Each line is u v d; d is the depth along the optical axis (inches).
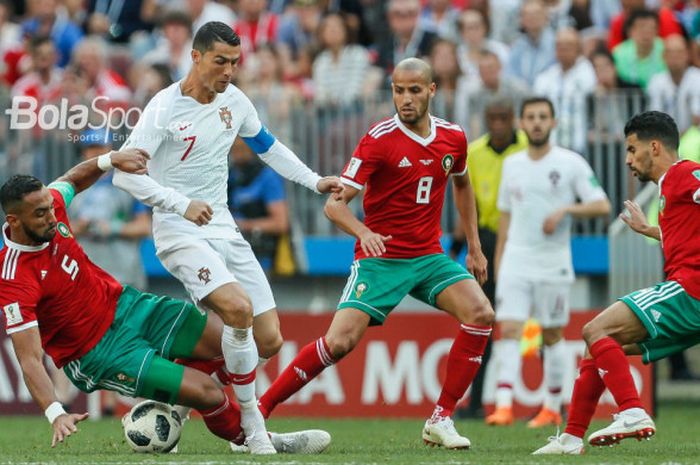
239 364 1087.6
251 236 1899.6
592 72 2005.4
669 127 1095.6
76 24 2400.3
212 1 2433.6
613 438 1056.8
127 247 1899.6
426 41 2158.0
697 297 1070.4
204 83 1112.2
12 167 1969.7
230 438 1120.8
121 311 1097.4
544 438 1370.6
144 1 2411.4
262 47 2119.8
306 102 1945.1
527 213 1579.7
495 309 1689.2
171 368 1078.4
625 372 1061.1
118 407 1793.8
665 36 2096.5
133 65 2260.1
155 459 1036.5
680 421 1643.7
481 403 1710.1
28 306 1034.7
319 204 1969.7
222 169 1147.3
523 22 2114.9
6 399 1804.9
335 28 2150.6
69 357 1080.8
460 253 1786.4
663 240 1099.3
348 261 1961.1
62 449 1212.5
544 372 1630.2
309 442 1139.9
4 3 2411.4
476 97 1898.4
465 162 1205.1
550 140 1759.4
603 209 1573.6
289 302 2018.9
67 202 1085.8
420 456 1082.1
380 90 2101.4
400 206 1176.8
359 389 1760.6
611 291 1865.2
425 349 1755.7
